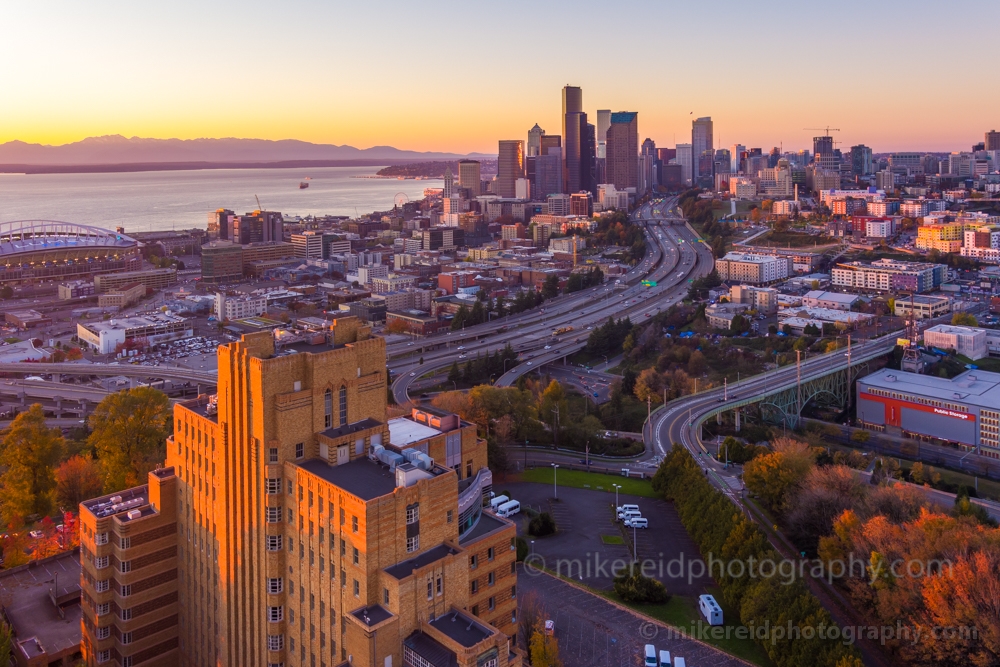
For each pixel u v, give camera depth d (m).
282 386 150.00
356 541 132.62
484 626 132.50
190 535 172.62
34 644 172.38
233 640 160.75
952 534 195.50
